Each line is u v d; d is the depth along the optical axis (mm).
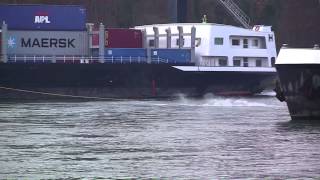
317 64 135125
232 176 76688
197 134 118125
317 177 75750
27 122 145500
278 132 119562
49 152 95125
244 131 122500
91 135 117562
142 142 106688
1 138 112188
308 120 140500
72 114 170750
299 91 138375
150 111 181875
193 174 78062
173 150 96938
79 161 87188
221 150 96562
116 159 88812
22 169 81062
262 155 91375
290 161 86188
